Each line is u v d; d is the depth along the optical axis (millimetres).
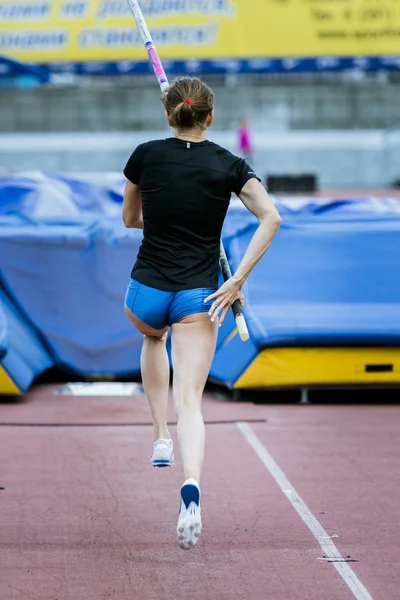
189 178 9680
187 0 50844
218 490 12336
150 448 14648
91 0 51219
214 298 9609
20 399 18469
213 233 9820
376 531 10688
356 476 13062
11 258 19422
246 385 17953
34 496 12016
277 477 12984
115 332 19500
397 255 19422
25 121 57688
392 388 19000
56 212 22734
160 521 11023
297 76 57500
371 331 17875
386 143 57188
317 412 17609
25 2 51188
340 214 20891
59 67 51375
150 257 9789
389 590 8938
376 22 50719
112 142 57219
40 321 19469
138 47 51312
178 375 9609
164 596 8797
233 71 51156
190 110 9789
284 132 57625
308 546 10195
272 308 18375
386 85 57562
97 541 10328
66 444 14922
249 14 50906
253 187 9766
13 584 9062
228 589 8977
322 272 19062
